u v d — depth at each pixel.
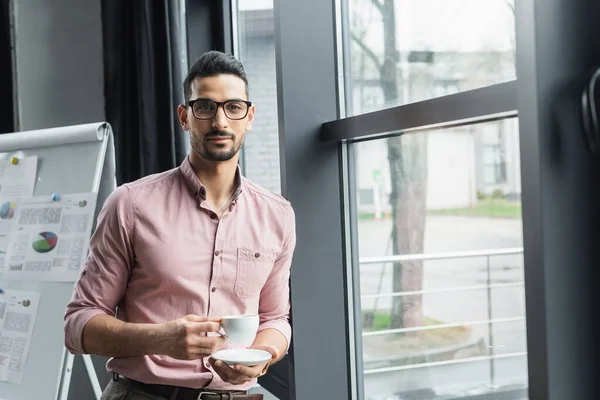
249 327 1.55
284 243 1.87
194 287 1.71
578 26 1.18
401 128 1.75
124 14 3.58
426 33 1.85
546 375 1.16
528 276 1.20
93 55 4.14
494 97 1.39
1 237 3.01
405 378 2.07
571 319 1.17
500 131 1.57
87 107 4.15
